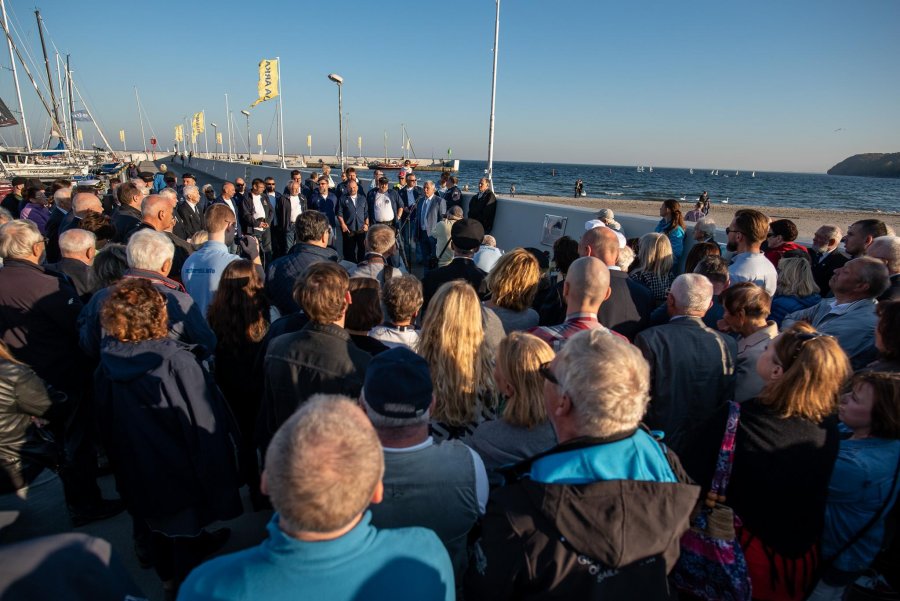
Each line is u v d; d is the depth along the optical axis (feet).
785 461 5.66
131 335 7.20
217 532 9.68
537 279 10.49
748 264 12.89
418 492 5.33
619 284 11.10
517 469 4.97
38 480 6.98
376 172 32.68
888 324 7.63
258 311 10.12
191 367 7.54
